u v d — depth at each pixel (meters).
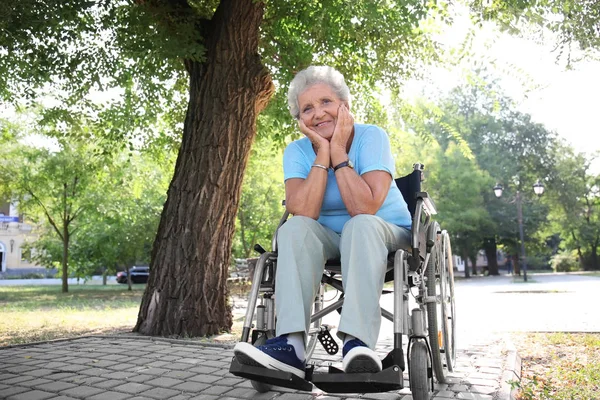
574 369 3.74
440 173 29.34
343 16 6.38
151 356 4.21
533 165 38.44
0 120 17.11
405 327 2.19
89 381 3.28
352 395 2.89
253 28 6.23
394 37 6.57
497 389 2.96
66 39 6.17
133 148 8.86
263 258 2.38
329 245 2.42
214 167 5.95
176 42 5.85
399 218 2.59
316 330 2.98
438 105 8.95
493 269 38.00
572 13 4.98
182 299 5.72
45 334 6.24
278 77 7.57
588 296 12.05
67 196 18.42
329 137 2.57
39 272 44.00
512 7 5.00
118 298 15.29
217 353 4.37
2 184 18.05
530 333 5.73
